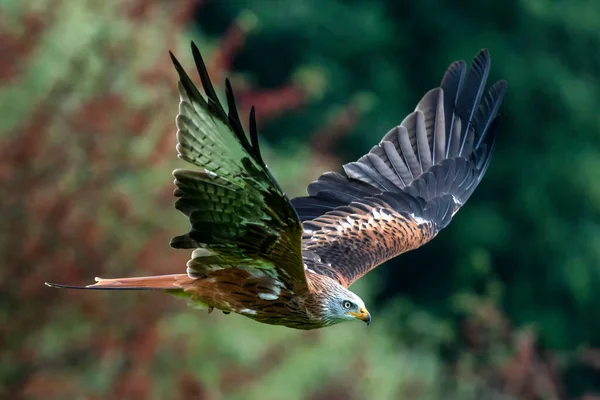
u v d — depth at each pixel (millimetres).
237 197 7719
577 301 35594
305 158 20453
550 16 35906
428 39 35219
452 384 20406
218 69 18078
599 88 36969
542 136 36156
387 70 33500
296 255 8156
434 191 10562
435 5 35000
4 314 15891
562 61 36781
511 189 35938
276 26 31828
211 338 16625
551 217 35781
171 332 16484
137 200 16141
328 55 32688
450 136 10820
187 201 7852
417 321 21750
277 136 30125
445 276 34375
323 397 17500
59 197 15648
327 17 32344
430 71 35094
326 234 9938
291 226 7848
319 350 17625
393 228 10125
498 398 20156
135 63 16578
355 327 19672
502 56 35281
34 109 15836
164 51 16750
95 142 15945
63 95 16031
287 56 32375
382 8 34438
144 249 15961
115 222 16047
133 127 15930
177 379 16328
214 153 7512
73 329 16047
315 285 8781
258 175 7527
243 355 16656
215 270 8570
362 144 31766
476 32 35750
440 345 22000
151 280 8602
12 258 15703
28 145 15648
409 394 20047
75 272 15789
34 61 16312
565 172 35781
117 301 16047
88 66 16297
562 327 35188
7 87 16188
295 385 17078
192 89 7309
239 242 8133
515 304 35188
